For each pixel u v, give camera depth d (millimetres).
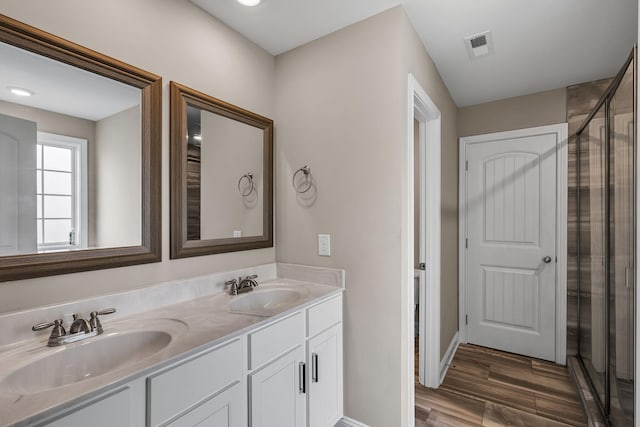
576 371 2334
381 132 1668
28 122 1079
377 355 1689
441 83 2420
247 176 1898
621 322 1526
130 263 1326
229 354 1127
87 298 1204
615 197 1627
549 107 2668
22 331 1033
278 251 2090
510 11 1646
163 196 1466
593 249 2125
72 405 732
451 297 2787
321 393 1614
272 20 1734
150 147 1395
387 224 1652
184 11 1555
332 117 1846
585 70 2311
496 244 2902
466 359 2705
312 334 1552
